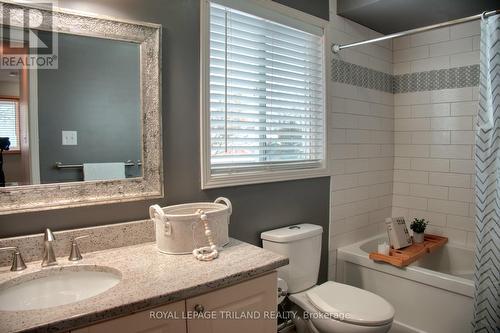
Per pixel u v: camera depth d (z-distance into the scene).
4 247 1.20
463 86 2.65
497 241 1.82
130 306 0.96
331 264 2.50
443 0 2.21
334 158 2.47
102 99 1.41
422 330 2.13
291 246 1.90
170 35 1.59
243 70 1.92
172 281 1.10
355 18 2.55
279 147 2.15
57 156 1.32
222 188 1.82
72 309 0.91
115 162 1.45
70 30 1.32
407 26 2.72
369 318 1.58
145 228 1.50
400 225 2.50
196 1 1.67
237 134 1.92
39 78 1.27
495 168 1.84
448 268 2.70
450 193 2.75
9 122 1.22
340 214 2.55
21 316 0.88
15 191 1.23
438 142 2.80
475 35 2.57
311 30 2.28
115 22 1.42
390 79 3.02
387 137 2.99
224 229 1.49
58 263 1.24
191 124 1.68
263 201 2.02
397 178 3.06
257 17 1.96
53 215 1.32
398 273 2.21
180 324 1.07
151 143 1.54
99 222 1.42
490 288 1.84
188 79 1.66
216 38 1.79
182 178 1.66
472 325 1.89
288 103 2.18
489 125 1.85
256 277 1.27
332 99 2.44
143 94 1.50
